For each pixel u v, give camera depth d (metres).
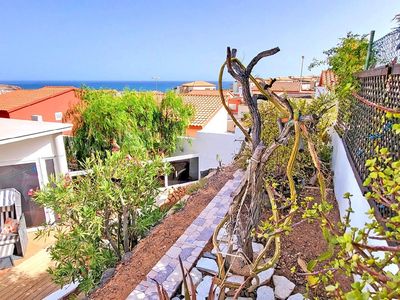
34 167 7.39
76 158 10.92
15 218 6.34
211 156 11.24
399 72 2.75
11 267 5.89
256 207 2.55
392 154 2.67
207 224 4.53
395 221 1.54
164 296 2.39
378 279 1.24
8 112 11.99
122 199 4.17
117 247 4.53
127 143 10.42
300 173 5.03
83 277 3.91
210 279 3.21
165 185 10.14
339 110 5.84
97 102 10.48
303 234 3.84
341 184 4.73
